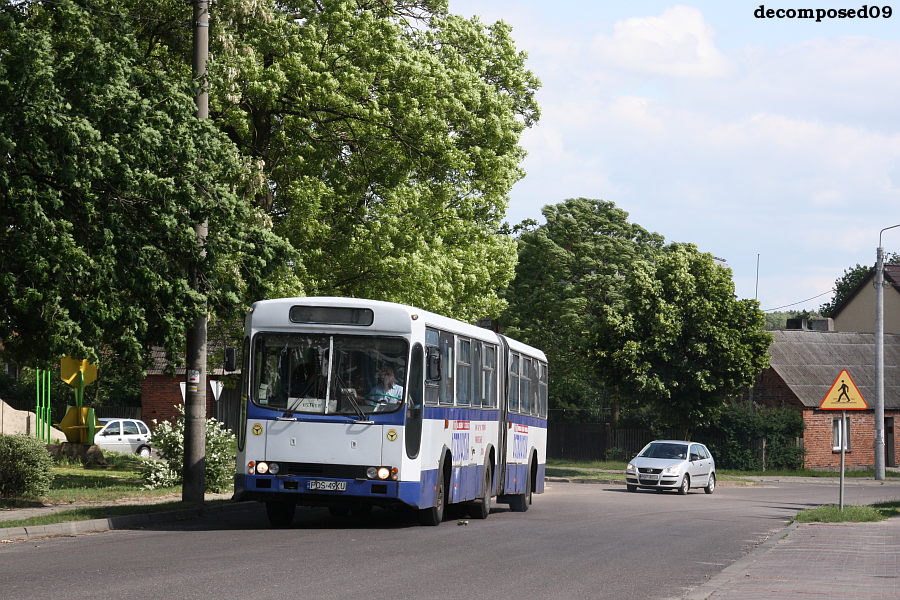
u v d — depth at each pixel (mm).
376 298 33938
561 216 68000
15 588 11781
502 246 42094
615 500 35062
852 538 20188
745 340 52125
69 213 20344
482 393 23656
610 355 51375
